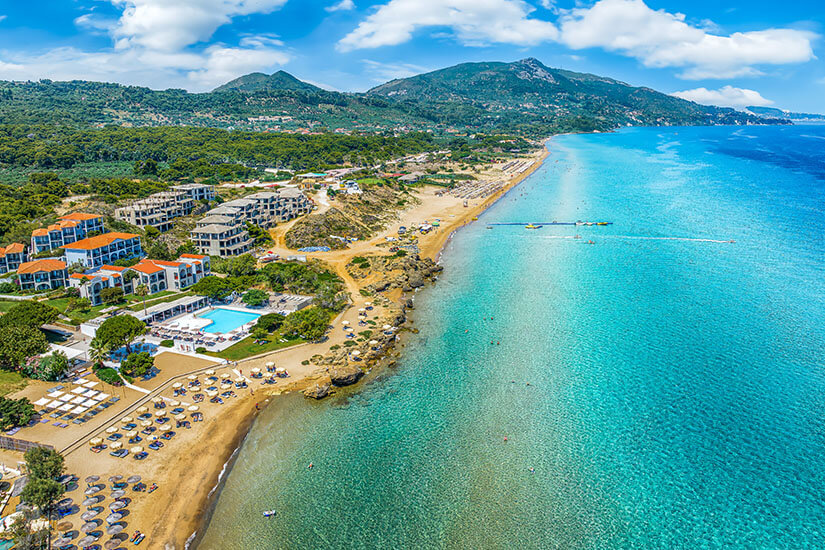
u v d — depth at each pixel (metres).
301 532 61.69
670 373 94.88
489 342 109.31
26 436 75.44
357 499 66.69
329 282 141.25
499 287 142.12
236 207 187.12
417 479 70.00
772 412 82.75
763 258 160.00
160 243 161.25
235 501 66.38
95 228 158.38
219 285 128.88
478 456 74.12
